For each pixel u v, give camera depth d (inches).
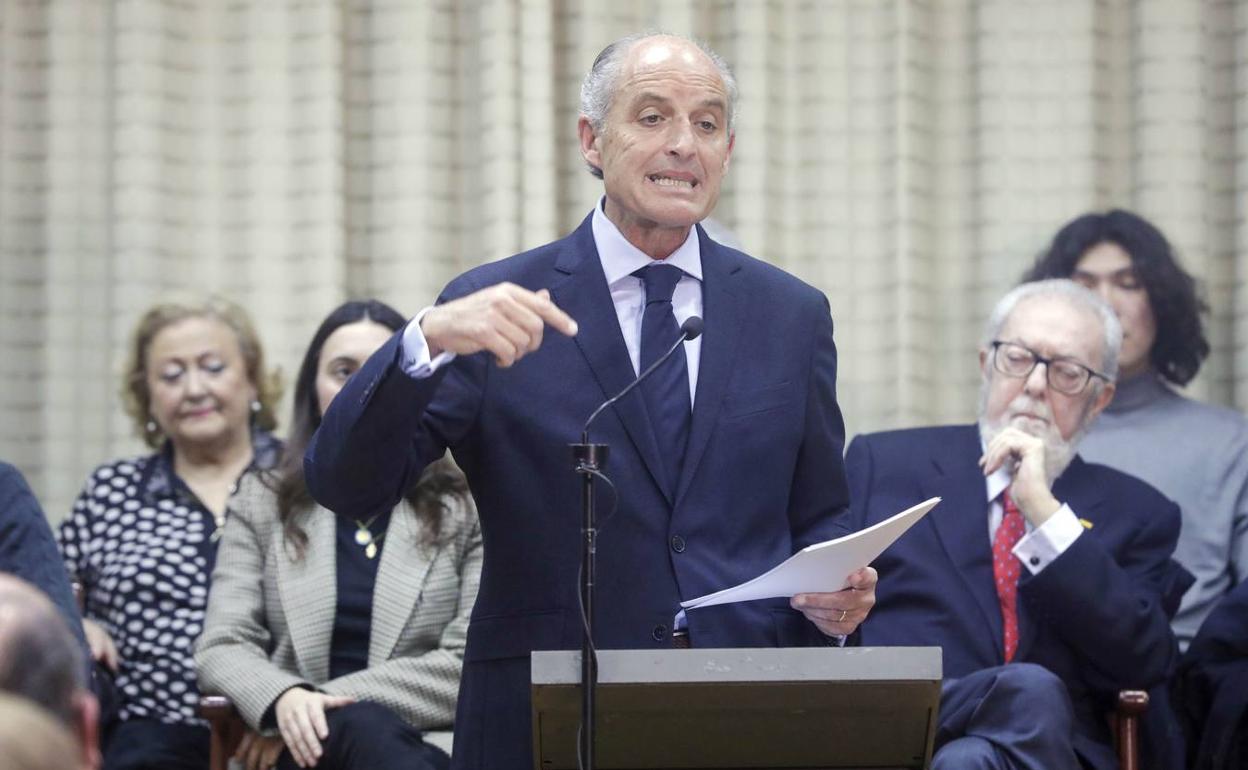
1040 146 333.4
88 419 332.2
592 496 149.3
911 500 255.0
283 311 333.7
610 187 173.8
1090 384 258.5
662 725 146.9
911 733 149.3
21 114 336.2
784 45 339.0
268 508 260.7
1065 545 239.5
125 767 260.7
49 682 94.5
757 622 168.7
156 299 329.1
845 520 179.0
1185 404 312.5
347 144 338.3
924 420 334.3
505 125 327.9
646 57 173.8
